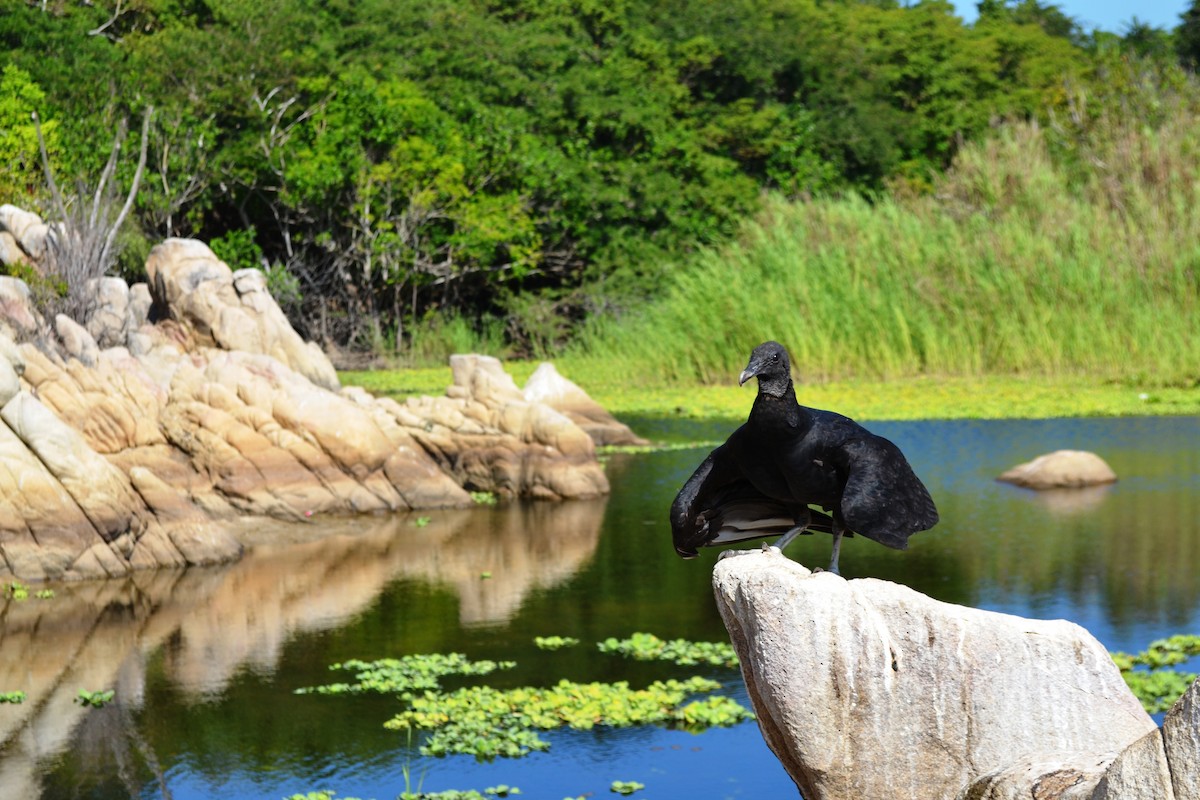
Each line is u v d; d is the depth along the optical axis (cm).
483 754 1247
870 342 3906
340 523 2289
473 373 2720
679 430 3291
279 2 5038
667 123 5559
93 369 2369
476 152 4962
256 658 1542
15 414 1927
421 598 1800
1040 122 5844
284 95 4872
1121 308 3812
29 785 1184
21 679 1471
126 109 4497
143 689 1438
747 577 743
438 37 5412
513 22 6003
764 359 738
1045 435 2938
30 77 4203
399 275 4866
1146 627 1572
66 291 2994
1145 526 2114
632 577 1911
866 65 6116
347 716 1352
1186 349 3631
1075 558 1916
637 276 5144
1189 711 564
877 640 727
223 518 2273
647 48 5762
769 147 5647
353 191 4847
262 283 3064
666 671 1485
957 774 724
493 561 2016
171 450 2333
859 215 4244
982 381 3719
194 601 1792
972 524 2161
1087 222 4044
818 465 745
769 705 741
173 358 2900
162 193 4512
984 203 4388
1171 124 4575
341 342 5050
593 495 2534
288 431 2378
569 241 5312
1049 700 722
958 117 5994
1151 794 575
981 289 3903
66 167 3912
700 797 1147
